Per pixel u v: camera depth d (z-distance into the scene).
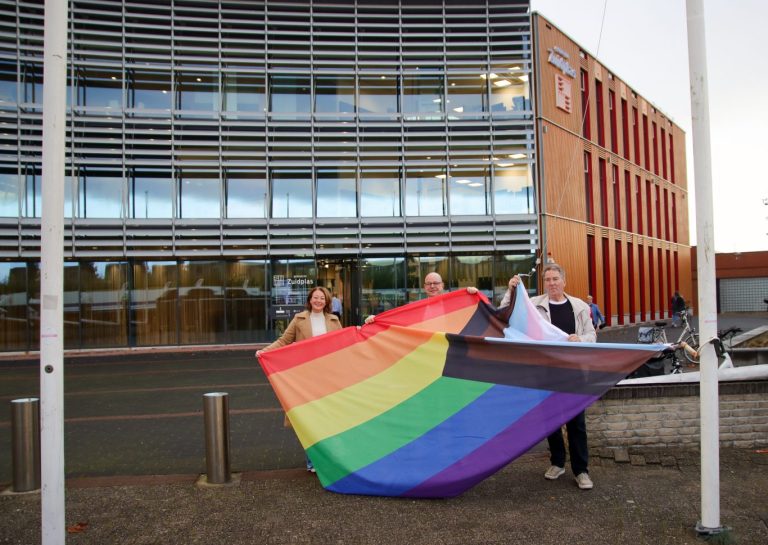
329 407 5.34
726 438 6.09
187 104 22.06
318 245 22.14
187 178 21.58
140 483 5.62
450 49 23.55
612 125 30.41
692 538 4.22
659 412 6.05
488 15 23.61
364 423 5.27
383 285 22.55
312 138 22.30
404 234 22.42
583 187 26.44
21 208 20.48
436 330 5.76
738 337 16.12
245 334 21.89
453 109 23.38
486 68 23.47
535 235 22.92
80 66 21.27
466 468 4.93
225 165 21.72
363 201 22.45
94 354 19.98
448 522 4.55
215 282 21.84
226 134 21.83
